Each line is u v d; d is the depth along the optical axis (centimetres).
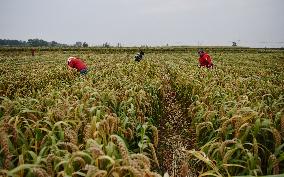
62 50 6412
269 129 444
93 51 6097
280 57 4212
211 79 1112
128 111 593
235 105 574
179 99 1129
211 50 6525
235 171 438
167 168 571
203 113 639
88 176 291
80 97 723
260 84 1022
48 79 1293
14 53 5584
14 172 308
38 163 331
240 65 2558
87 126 422
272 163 410
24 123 494
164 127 830
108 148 360
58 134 456
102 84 859
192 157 573
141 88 850
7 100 543
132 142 568
